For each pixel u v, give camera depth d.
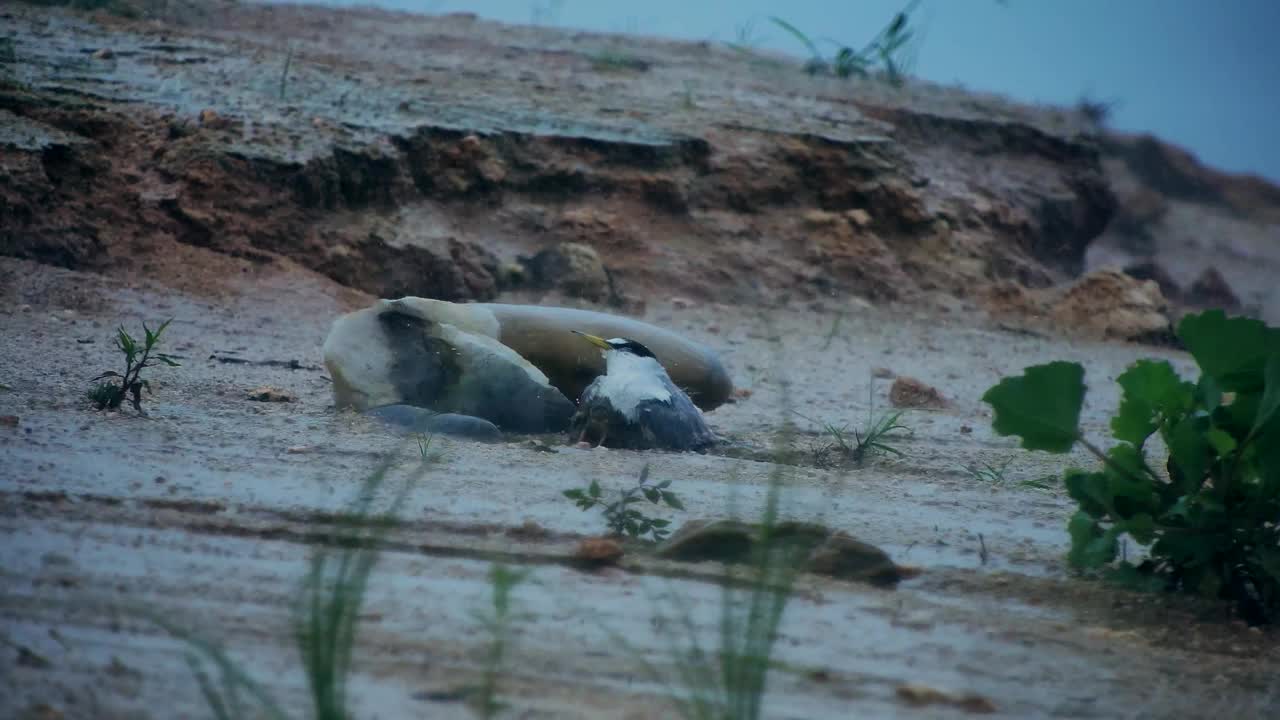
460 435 25.73
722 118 67.94
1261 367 18.38
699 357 29.91
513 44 81.81
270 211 49.53
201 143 50.00
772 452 27.48
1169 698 14.79
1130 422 18.95
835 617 16.56
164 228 47.47
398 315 27.98
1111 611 17.97
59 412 24.92
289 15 80.38
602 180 60.62
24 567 15.70
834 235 63.59
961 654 15.65
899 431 33.44
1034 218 78.31
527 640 14.73
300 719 12.07
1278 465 17.89
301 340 40.94
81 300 40.94
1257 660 16.47
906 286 62.75
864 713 13.49
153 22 69.81
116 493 19.23
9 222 44.22
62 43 58.91
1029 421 18.92
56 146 46.91
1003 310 64.25
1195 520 18.22
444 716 12.40
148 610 14.68
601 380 26.42
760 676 12.88
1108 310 64.56
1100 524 20.62
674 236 60.75
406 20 84.94
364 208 53.12
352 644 14.15
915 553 19.94
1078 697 14.55
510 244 56.47
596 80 74.44
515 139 59.41
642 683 13.70
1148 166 139.50
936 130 80.81
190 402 27.77
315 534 18.19
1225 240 126.69
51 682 12.39
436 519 19.25
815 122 70.56
